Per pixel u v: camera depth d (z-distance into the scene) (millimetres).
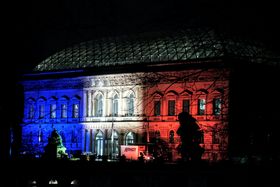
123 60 161750
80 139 168250
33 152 154125
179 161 95750
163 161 103188
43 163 106938
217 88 135875
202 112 139875
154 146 133375
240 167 86688
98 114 165125
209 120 134500
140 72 152750
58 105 173750
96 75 163500
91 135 165750
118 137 158875
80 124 168000
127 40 169250
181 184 91688
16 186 105562
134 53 161125
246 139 106812
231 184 86562
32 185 108312
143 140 152750
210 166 89688
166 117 148125
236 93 125500
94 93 165750
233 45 142375
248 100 118562
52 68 177250
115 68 158750
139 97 154125
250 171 85062
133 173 97375
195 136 96688
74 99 170125
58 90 174125
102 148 162750
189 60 141375
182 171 91875
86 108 167250
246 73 127375
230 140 112125
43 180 106625
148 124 151625
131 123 155375
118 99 160000
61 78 172250
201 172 89875
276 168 84500
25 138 177375
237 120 113250
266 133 103438
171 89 147000
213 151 124625
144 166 96688
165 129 148250
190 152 95875
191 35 153000
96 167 102375
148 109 152500
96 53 170875
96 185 102000
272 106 109938
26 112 179250
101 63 166375
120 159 113250
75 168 104812
